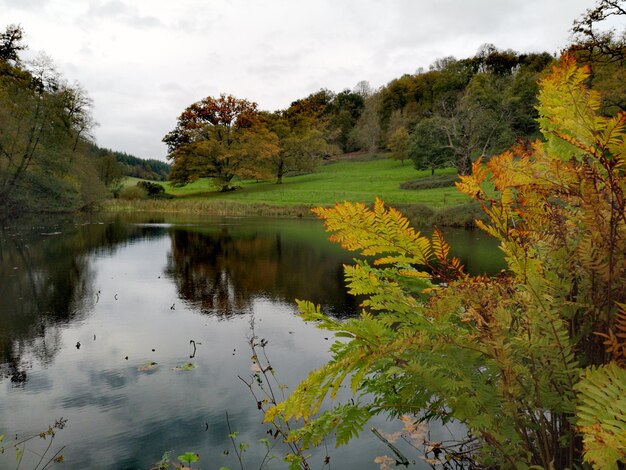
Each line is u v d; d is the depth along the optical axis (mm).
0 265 12906
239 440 3602
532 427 1195
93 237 20078
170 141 64312
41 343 6316
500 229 1125
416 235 1102
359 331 1061
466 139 46000
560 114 1070
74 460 3414
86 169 37781
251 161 60938
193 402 4359
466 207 23469
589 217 1067
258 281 10773
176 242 18516
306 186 57312
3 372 5270
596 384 806
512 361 1104
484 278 1146
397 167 69688
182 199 52969
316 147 67375
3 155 32156
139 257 14531
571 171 1088
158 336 6582
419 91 85375
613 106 15094
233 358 5602
